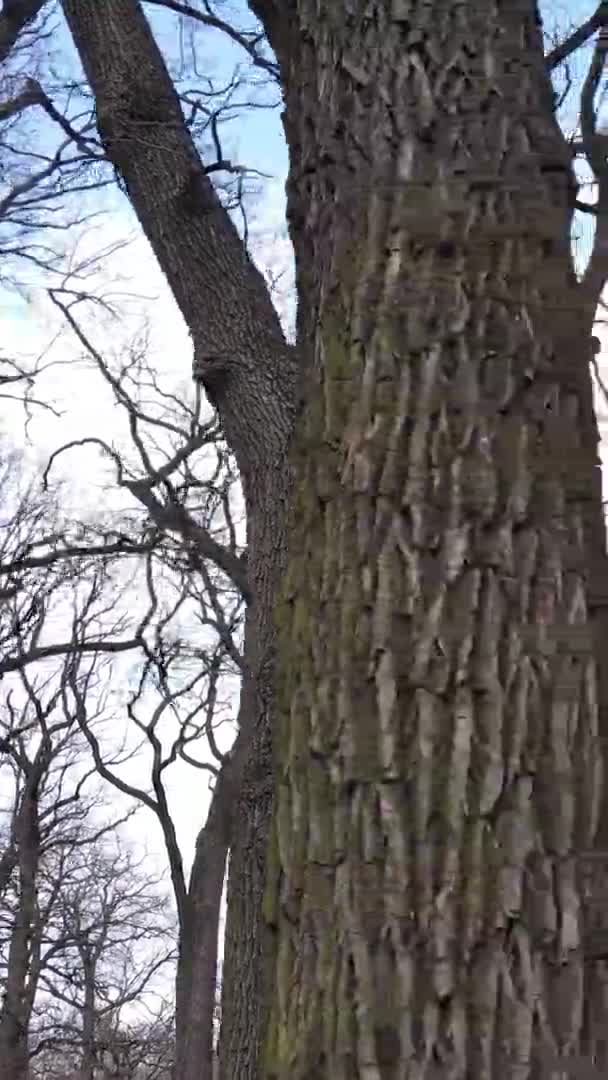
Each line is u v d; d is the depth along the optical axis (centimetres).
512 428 227
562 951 196
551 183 251
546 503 223
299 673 229
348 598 223
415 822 204
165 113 566
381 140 256
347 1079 194
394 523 223
